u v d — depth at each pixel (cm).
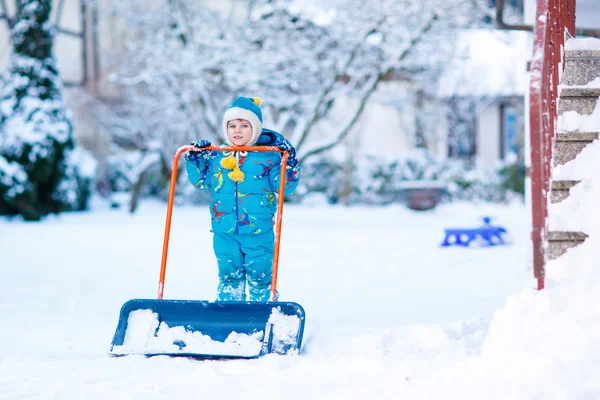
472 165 2003
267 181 392
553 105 369
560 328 272
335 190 1873
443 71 1489
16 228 1184
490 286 558
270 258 397
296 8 1365
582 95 396
